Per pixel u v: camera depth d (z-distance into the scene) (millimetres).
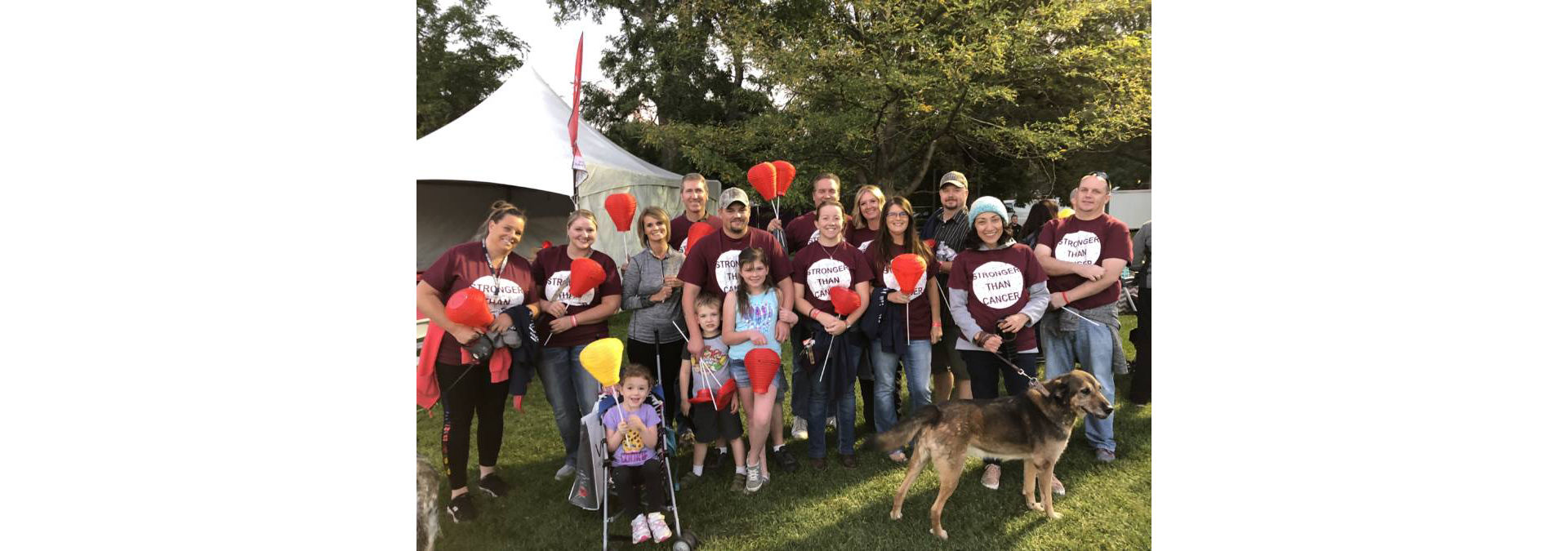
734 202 2914
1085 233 2811
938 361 3398
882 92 4938
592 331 2938
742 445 2980
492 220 2633
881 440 2592
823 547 2543
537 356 2887
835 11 5352
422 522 2729
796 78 5391
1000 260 2742
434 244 6320
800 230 3619
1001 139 4516
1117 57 4223
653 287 3057
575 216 2873
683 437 2957
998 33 4492
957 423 2510
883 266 2990
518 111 5445
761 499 2893
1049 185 4535
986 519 2686
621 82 6379
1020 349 2752
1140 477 2887
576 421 3027
